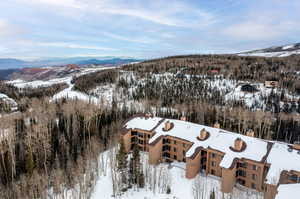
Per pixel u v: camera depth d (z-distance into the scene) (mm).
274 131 70125
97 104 91750
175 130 51875
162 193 40156
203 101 98625
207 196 37719
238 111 79062
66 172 43844
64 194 39688
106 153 55938
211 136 47000
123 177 42750
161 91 116375
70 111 69750
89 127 61781
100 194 40344
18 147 49656
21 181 38812
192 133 49656
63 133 57281
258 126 68750
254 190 38781
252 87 113062
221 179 39062
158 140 49250
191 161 42250
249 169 39281
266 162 37312
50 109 72500
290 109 88938
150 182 42188
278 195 26203
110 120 73188
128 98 118000
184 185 41469
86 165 44656
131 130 56281
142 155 53062
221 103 99000
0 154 43969
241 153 40438
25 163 44188
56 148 52031
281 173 33812
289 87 109500
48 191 39781
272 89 106625
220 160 42969
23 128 58781
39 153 46656
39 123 57438
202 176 44031
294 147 39438
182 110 87688
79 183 38844
